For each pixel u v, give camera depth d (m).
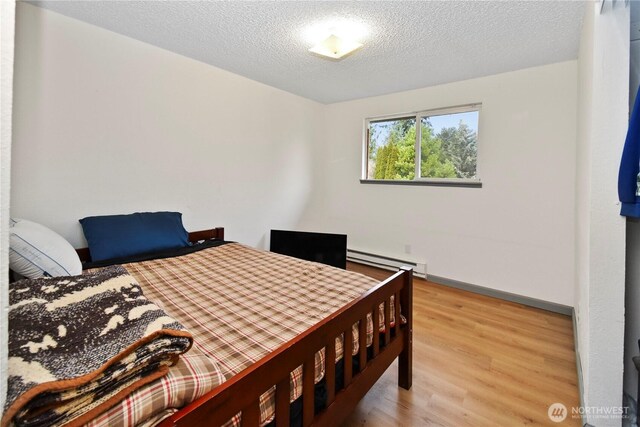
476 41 2.26
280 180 3.69
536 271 2.81
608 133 1.33
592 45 1.44
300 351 1.00
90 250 2.07
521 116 2.82
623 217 1.31
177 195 2.72
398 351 1.65
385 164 3.87
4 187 0.43
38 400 0.55
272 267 2.06
